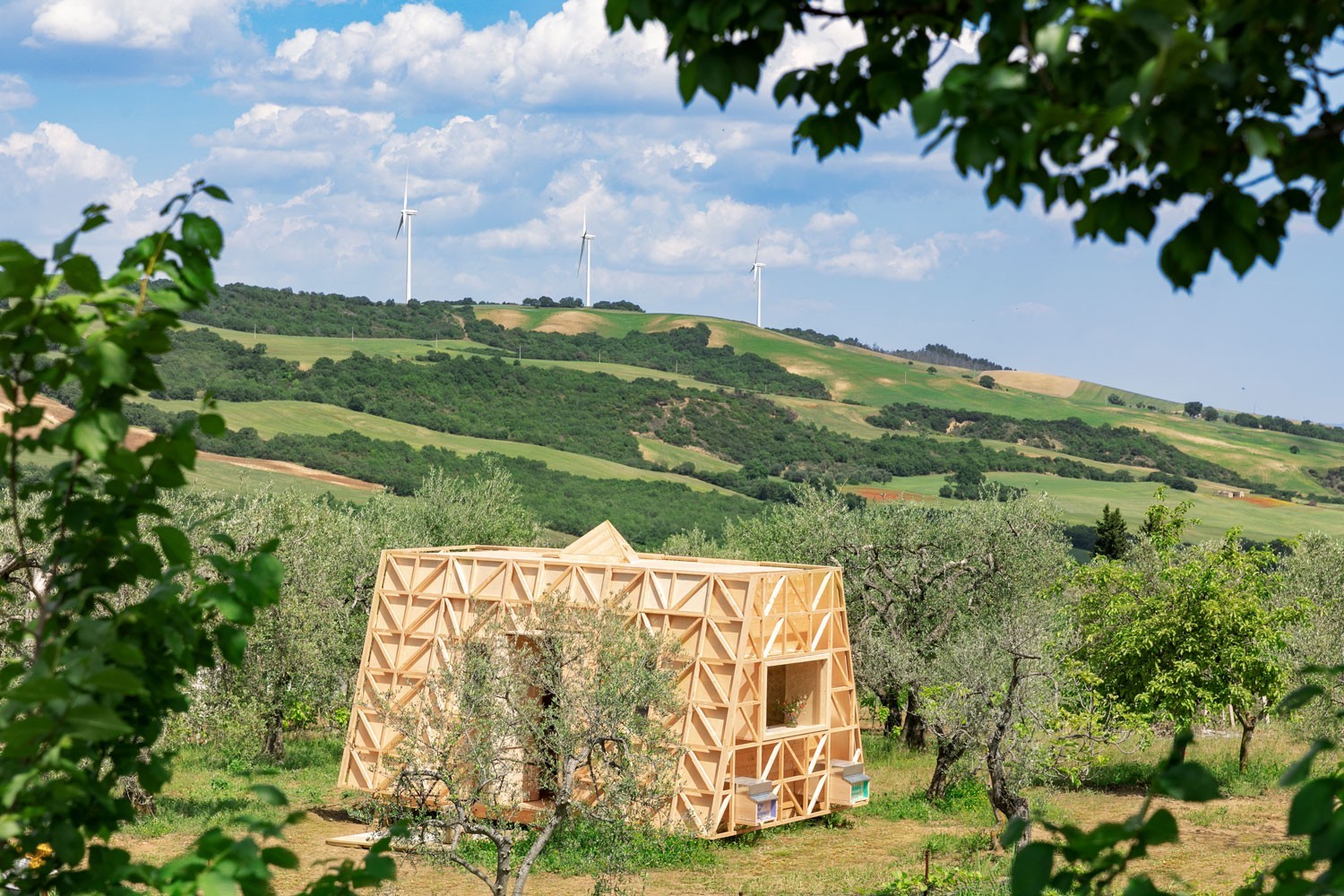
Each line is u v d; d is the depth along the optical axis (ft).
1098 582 117.60
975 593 131.13
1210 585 106.83
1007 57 9.25
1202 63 8.34
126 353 10.21
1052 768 88.69
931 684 116.06
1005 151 9.11
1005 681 88.69
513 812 71.67
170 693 11.59
